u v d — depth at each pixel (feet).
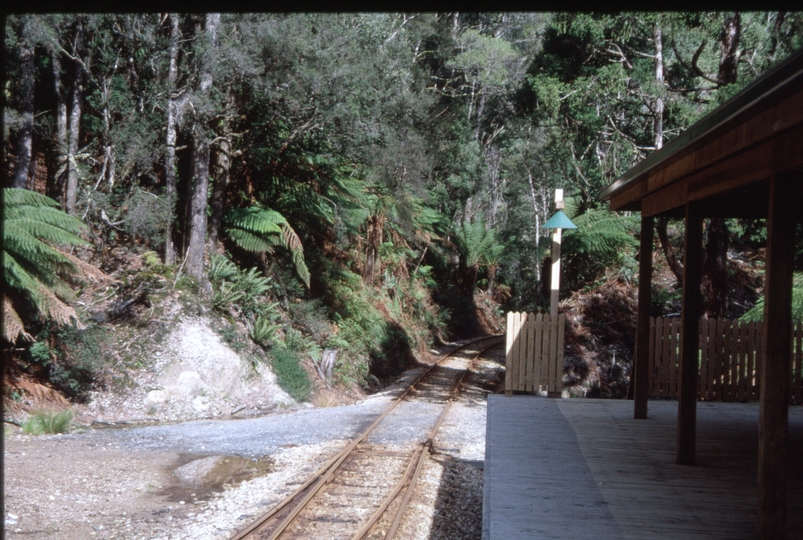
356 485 23.00
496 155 133.49
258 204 58.49
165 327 43.19
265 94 49.14
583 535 12.38
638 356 24.44
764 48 41.93
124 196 49.29
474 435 33.09
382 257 83.56
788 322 11.48
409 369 68.18
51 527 18.83
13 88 44.39
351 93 49.08
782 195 11.48
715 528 12.85
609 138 58.90
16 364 36.32
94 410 36.94
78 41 45.39
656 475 16.67
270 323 51.49
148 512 20.45
